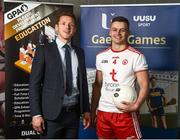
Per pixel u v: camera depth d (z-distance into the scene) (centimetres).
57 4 334
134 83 237
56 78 220
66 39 228
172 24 318
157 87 328
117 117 234
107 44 332
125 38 236
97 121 249
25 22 328
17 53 327
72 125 231
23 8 326
